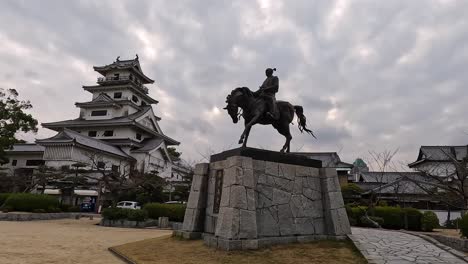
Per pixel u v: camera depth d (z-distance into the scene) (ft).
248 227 30.91
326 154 146.61
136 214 78.84
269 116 38.14
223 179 35.45
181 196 137.49
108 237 50.96
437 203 106.22
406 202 107.34
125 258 31.14
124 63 212.43
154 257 29.91
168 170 192.44
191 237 36.14
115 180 123.85
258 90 39.01
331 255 30.73
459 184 77.87
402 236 40.68
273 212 34.50
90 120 186.50
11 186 130.93
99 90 203.72
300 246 33.19
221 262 27.30
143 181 118.62
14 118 120.67
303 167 38.91
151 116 197.77
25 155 161.17
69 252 35.12
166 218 77.87
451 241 38.63
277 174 36.27
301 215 36.55
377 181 126.00
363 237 38.47
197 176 39.96
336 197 38.47
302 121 42.52
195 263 27.37
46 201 94.07
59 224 74.33
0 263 27.84
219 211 33.27
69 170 122.93
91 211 139.54
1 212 85.46
